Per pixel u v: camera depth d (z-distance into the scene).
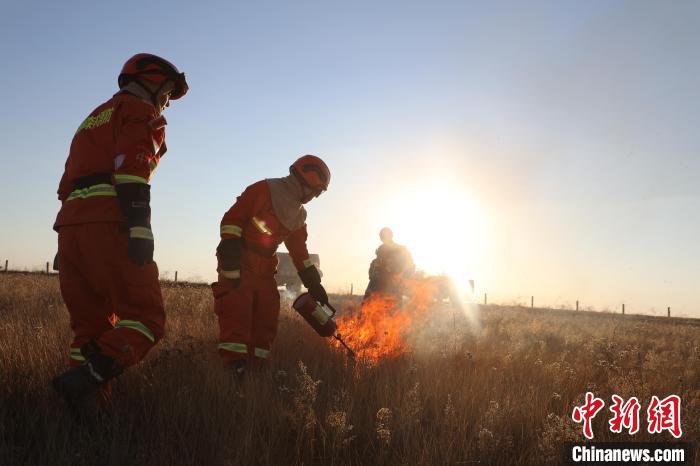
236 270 4.60
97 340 3.23
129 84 3.58
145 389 3.77
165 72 3.61
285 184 4.89
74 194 3.33
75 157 3.38
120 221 3.24
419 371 4.78
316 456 3.23
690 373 5.82
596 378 5.24
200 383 3.99
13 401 3.47
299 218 5.12
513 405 3.88
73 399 3.03
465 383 4.37
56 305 8.85
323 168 4.94
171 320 7.08
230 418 3.33
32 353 4.28
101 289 3.34
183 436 3.10
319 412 3.64
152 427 3.23
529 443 3.43
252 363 4.66
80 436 2.90
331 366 4.97
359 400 3.89
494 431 3.46
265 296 4.86
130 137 3.22
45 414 3.19
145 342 3.26
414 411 3.47
